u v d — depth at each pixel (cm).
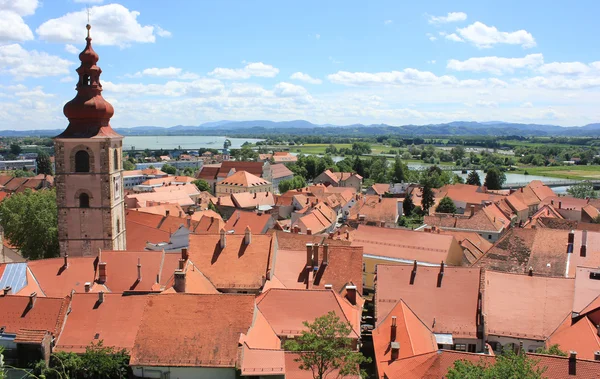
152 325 5509
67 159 8319
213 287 7062
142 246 10338
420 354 5309
